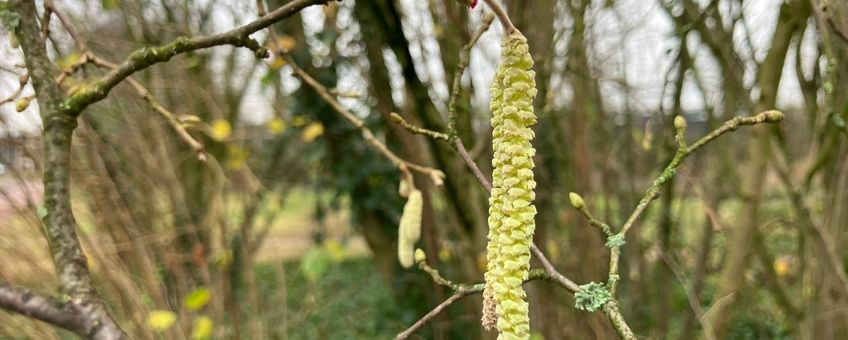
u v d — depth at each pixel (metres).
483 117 2.95
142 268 3.14
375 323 5.05
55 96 1.24
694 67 2.95
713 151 3.47
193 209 3.96
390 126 3.39
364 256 7.47
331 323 5.40
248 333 3.90
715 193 3.35
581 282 3.33
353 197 4.02
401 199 4.04
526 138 0.87
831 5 2.18
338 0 1.19
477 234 3.06
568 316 3.35
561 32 2.96
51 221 1.16
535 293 3.15
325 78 3.67
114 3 2.97
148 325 2.89
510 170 0.87
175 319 2.99
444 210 3.55
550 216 3.77
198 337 3.14
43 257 2.57
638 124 4.48
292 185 4.77
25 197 2.50
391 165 3.88
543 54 2.95
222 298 3.59
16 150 2.56
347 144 3.89
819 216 2.77
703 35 2.77
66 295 1.06
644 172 4.22
